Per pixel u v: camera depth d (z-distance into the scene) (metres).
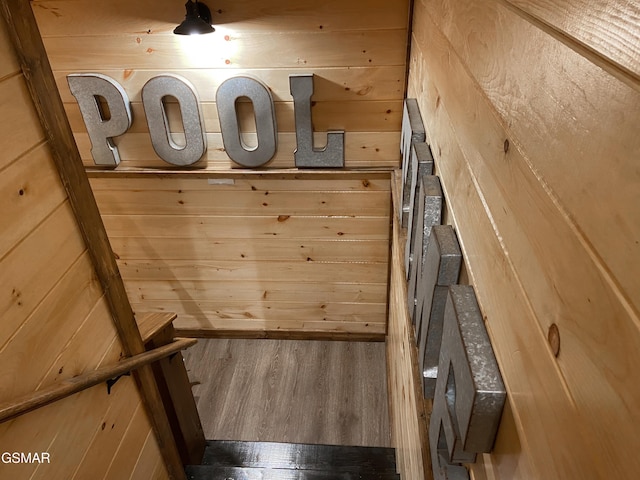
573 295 0.51
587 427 0.48
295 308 3.59
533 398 0.64
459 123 1.17
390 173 2.85
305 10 2.38
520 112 0.71
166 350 1.83
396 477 2.34
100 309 1.42
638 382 0.38
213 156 2.89
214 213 3.13
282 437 3.06
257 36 2.46
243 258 3.34
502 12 0.81
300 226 3.15
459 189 1.16
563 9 0.55
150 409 1.75
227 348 3.72
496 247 0.83
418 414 1.47
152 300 3.61
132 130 2.83
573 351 0.51
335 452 2.52
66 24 2.47
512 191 0.74
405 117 2.12
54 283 1.20
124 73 2.62
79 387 1.22
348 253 3.26
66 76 2.63
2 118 1.01
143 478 1.74
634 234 0.39
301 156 2.81
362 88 2.60
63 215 1.23
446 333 1.01
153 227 3.21
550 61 0.59
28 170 1.09
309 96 2.59
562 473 0.54
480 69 0.96
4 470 1.05
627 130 0.40
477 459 0.98
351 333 3.69
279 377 3.47
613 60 0.43
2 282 1.01
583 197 0.49
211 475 2.28
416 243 1.59
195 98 2.64
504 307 0.78
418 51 2.10
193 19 2.23
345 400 3.28
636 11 0.39
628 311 0.40
